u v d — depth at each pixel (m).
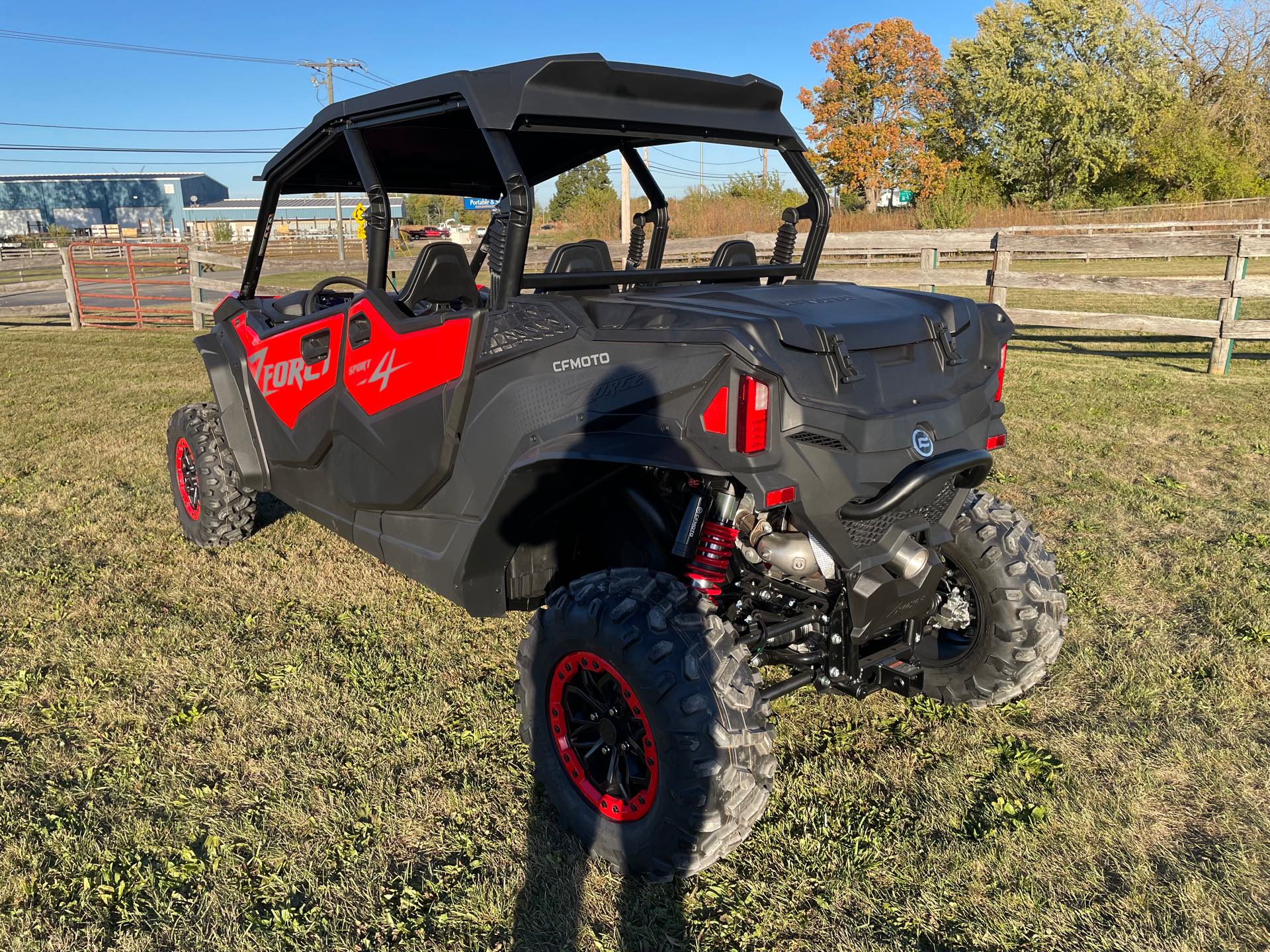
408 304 3.25
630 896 2.48
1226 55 48.00
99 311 16.27
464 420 2.99
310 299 4.14
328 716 3.32
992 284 11.17
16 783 2.94
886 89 52.78
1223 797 2.84
